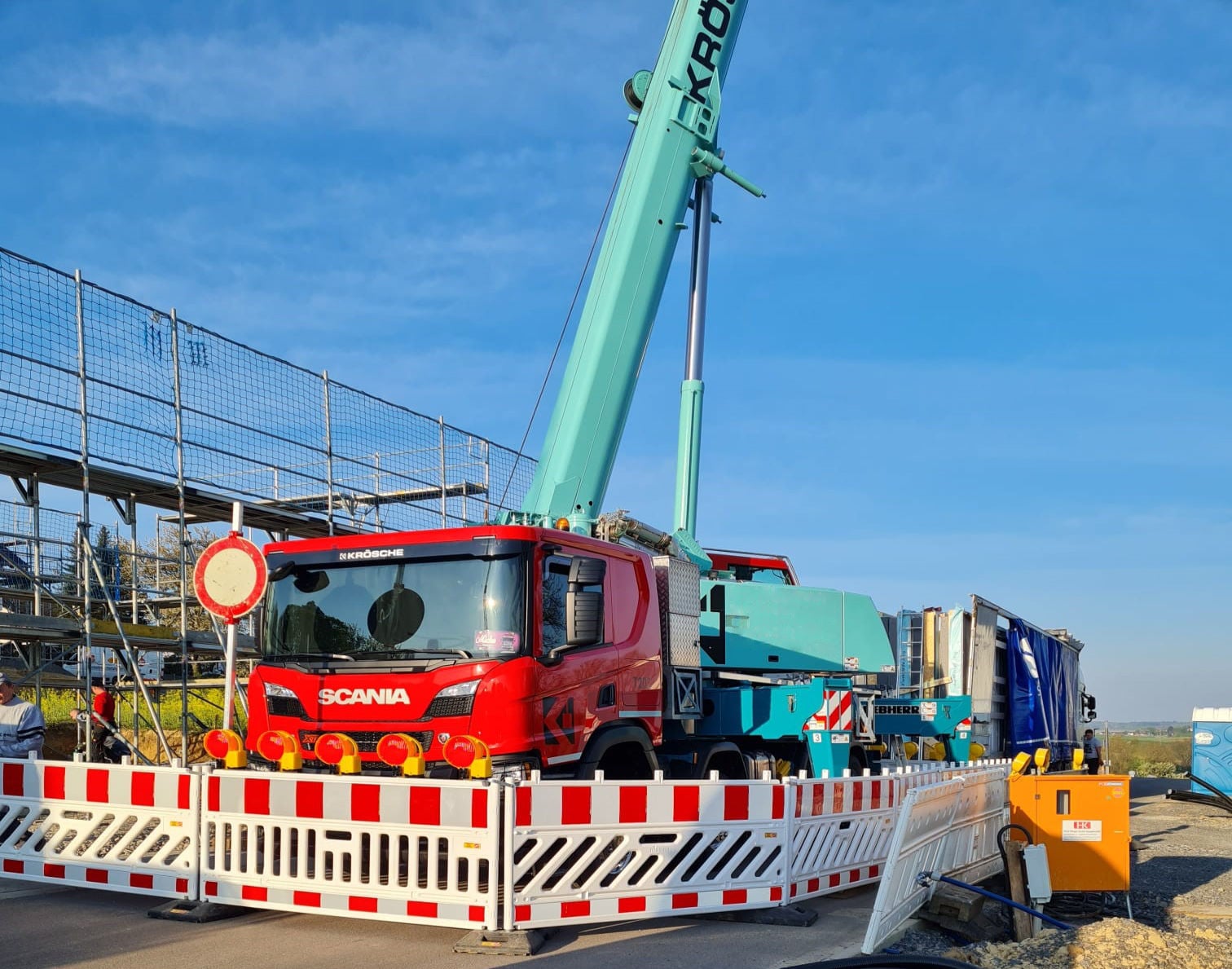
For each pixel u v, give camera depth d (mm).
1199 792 22656
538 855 6902
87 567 12164
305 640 8344
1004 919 8344
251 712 8414
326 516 16031
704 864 7535
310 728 7977
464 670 7527
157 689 15992
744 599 12008
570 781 7098
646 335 12219
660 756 9930
